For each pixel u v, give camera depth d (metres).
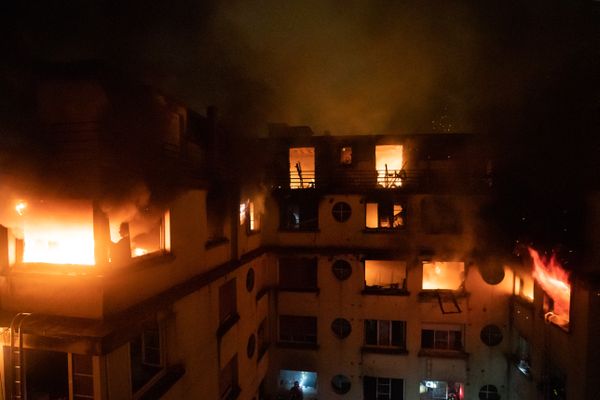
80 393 8.54
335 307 21.91
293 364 22.33
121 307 9.42
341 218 21.94
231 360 16.81
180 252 12.48
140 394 10.20
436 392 22.70
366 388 22.14
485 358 20.73
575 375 13.77
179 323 11.80
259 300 20.56
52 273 9.00
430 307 21.08
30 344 8.55
